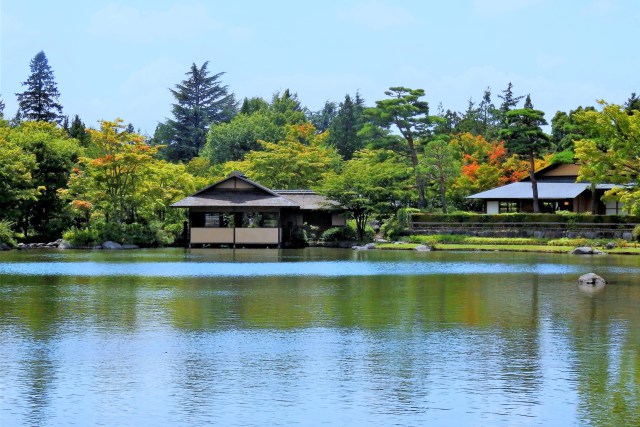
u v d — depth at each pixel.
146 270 45.53
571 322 25.89
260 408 16.33
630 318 26.66
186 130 138.88
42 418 15.73
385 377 18.59
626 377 18.61
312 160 94.81
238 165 98.44
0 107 137.62
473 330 24.42
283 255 61.31
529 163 92.38
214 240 72.69
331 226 82.31
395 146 92.81
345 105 132.00
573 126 86.31
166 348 21.59
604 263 52.09
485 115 144.12
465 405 16.52
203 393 17.34
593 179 63.97
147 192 77.00
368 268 47.56
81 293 33.34
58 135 98.00
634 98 97.19
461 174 90.94
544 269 46.84
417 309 28.80
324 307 29.28
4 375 18.73
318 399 16.91
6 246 68.75
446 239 76.12
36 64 134.00
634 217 72.50
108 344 22.14
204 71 145.00
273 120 135.00
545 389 17.62
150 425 15.35
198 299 31.45
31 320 26.02
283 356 20.67
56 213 79.50
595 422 15.50
